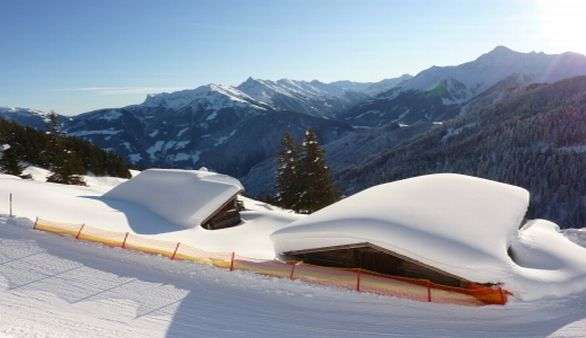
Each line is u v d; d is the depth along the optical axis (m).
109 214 28.67
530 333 14.13
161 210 31.20
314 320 14.74
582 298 16.59
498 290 16.52
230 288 16.88
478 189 22.72
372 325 14.52
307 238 21.11
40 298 15.26
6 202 25.75
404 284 17.86
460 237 18.59
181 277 17.61
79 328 13.40
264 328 14.06
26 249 19.31
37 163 69.94
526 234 22.02
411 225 19.52
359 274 18.25
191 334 13.48
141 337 13.13
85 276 17.22
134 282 16.95
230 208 32.28
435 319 15.04
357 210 21.45
